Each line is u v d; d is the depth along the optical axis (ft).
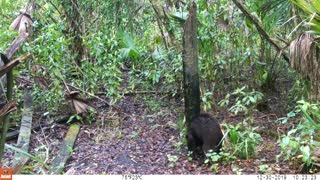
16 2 28.09
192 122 15.11
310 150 13.44
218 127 14.97
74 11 25.08
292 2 15.56
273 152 15.37
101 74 20.89
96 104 21.39
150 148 16.53
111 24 25.79
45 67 19.48
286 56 18.30
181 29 20.97
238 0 17.92
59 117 19.58
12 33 19.86
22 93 21.03
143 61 24.36
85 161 15.46
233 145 15.06
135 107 21.49
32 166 14.26
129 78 24.95
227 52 20.61
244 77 21.24
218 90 20.71
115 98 21.48
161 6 22.00
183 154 15.65
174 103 21.48
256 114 19.52
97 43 21.49
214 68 20.24
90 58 23.45
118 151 16.31
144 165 14.99
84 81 21.16
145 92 22.89
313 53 14.35
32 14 22.72
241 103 19.65
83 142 17.30
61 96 19.40
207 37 19.35
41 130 18.30
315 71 14.57
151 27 27.17
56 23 24.04
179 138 17.17
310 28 14.97
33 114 19.61
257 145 15.87
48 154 15.52
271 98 21.15
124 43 24.56
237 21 19.66
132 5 25.27
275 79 21.74
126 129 18.67
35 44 20.90
